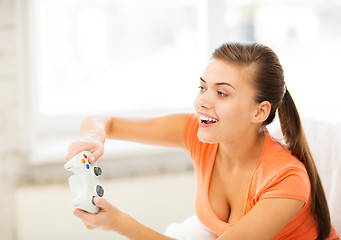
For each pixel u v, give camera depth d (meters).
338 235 1.33
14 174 1.95
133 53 2.21
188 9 2.21
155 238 1.04
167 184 2.00
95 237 1.96
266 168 1.10
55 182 1.99
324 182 1.38
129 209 1.98
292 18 2.34
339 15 2.40
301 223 1.16
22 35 1.88
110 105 2.22
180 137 1.28
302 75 2.40
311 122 1.47
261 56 1.05
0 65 1.87
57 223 1.92
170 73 2.25
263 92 1.05
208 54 2.14
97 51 2.17
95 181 0.99
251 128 1.11
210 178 1.20
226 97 1.04
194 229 1.33
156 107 2.24
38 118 2.10
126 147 2.04
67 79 2.15
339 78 2.44
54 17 2.10
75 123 2.17
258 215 1.02
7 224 1.98
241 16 2.27
